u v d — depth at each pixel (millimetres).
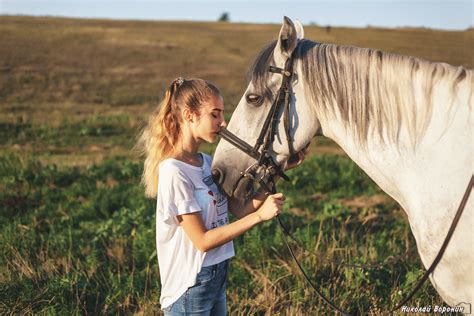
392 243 5273
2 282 4371
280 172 2910
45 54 33125
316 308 4043
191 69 31875
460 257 2498
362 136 2727
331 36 46625
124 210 6512
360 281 4371
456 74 2590
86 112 18766
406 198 2676
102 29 46875
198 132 2668
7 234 5520
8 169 9188
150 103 21109
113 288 4473
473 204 2432
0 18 50781
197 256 2623
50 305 4098
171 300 2674
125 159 10930
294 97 2805
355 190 8438
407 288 4168
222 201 2842
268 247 5176
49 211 7012
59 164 10148
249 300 4191
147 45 39719
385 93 2680
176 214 2570
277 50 2809
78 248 5391
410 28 53781
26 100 21156
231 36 49062
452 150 2521
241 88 25938
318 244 5023
